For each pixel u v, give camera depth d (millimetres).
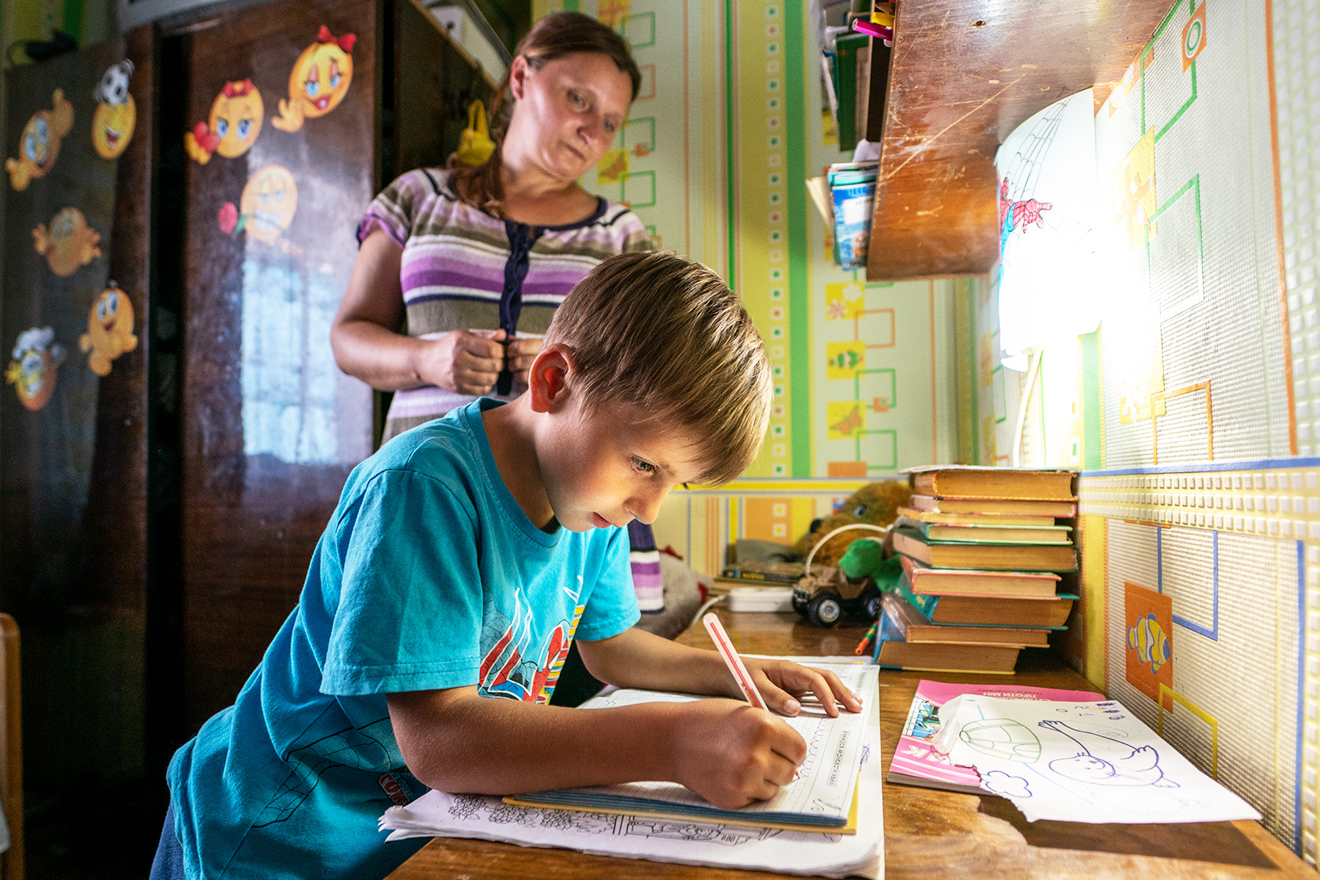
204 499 1624
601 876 380
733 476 584
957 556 820
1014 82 750
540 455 604
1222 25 530
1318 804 411
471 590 540
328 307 1520
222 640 1603
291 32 1556
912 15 627
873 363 1888
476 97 1851
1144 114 674
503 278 1255
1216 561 532
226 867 583
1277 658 455
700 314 534
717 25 2027
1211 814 446
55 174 1752
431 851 408
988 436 1490
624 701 678
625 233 1370
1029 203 832
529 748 467
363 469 611
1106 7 614
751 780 427
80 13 2236
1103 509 759
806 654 969
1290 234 447
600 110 1251
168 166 1669
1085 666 805
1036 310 827
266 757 606
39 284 1767
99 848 1578
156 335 1646
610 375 533
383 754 609
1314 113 420
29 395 1779
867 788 481
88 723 1688
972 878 377
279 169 1563
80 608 1704
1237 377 509
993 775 505
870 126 951
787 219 1965
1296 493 436
